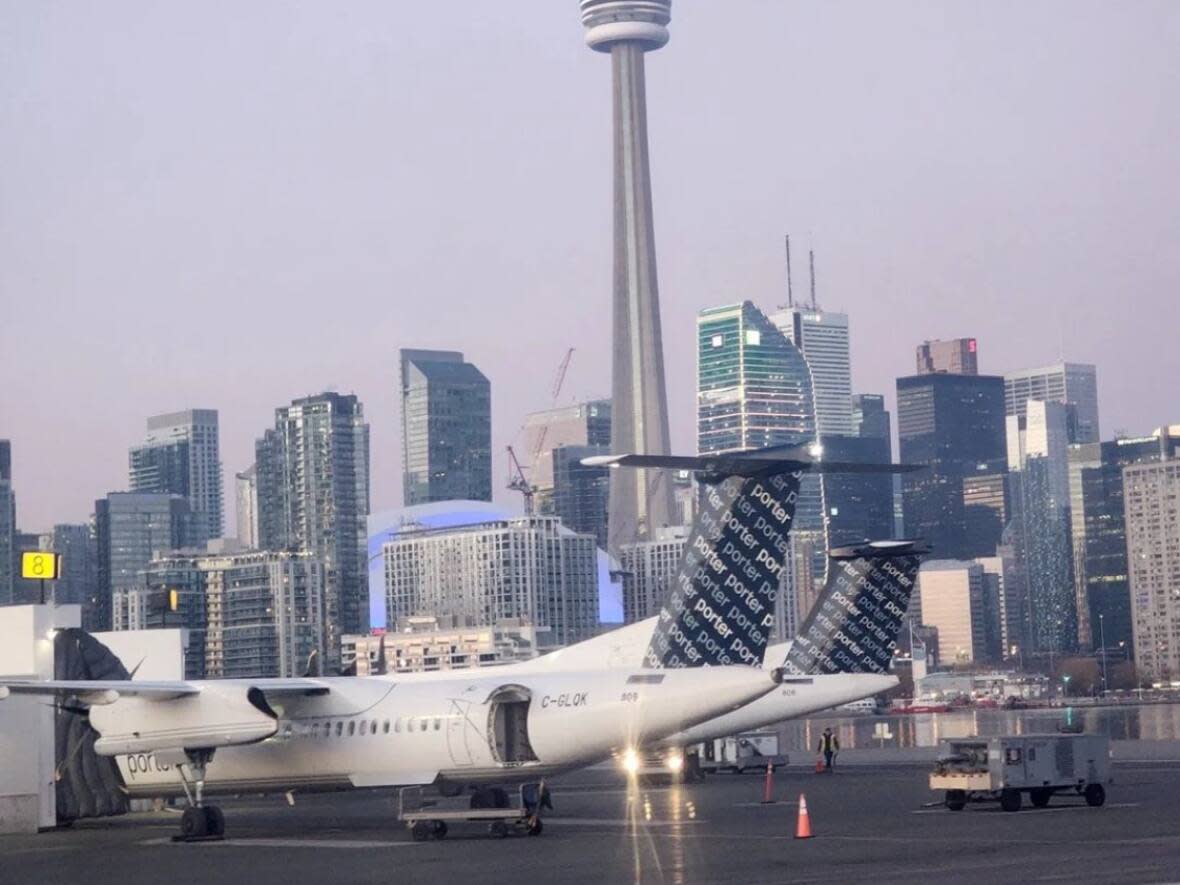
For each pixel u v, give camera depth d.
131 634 87.88
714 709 65.19
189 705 69.25
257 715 68.06
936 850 52.47
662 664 74.56
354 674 92.50
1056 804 70.75
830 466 74.44
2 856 63.25
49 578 76.38
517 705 67.94
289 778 71.69
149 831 74.06
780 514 74.81
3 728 72.94
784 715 97.31
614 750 66.38
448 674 76.38
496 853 57.56
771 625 74.56
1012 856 49.62
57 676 77.19
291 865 56.16
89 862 59.84
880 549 107.00
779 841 58.12
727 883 45.41
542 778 68.50
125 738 70.19
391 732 69.38
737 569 74.88
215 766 73.12
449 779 68.62
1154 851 49.62
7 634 74.31
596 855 55.19
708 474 75.31
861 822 65.31
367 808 90.19
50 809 74.50
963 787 68.50
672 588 75.31
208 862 58.38
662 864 51.38
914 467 74.44
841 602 107.69
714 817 71.94
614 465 69.94
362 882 49.69
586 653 77.25
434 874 51.28
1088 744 69.00
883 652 107.81
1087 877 43.47
